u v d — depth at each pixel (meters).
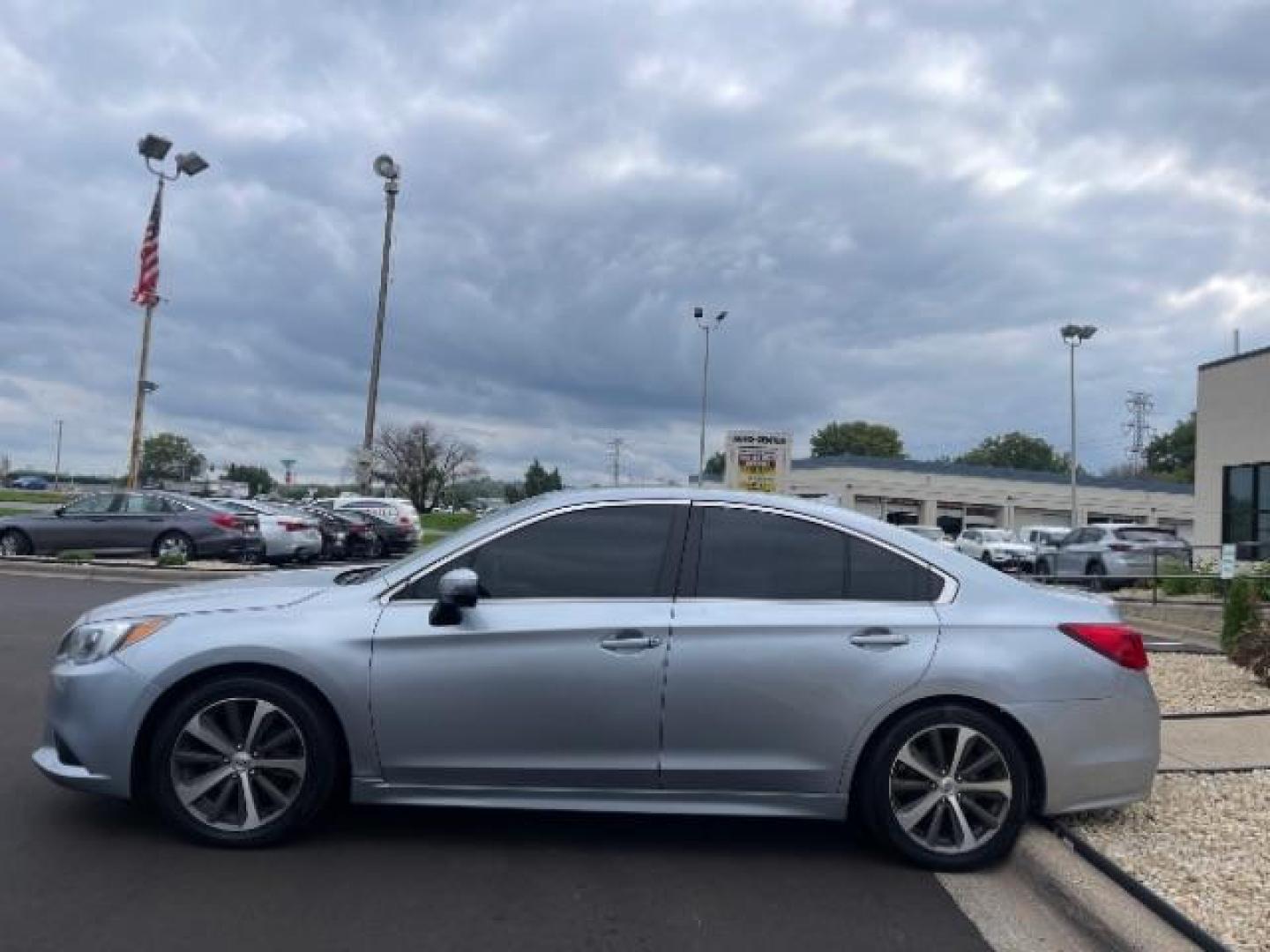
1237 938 4.32
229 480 128.62
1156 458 113.06
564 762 5.34
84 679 5.38
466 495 99.62
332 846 5.48
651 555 5.56
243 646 5.31
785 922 4.73
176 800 5.34
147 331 30.77
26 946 4.25
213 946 4.29
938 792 5.36
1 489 112.31
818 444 115.19
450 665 5.33
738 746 5.34
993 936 4.63
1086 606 5.65
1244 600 11.27
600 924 4.65
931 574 5.58
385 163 29.84
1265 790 6.46
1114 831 5.64
